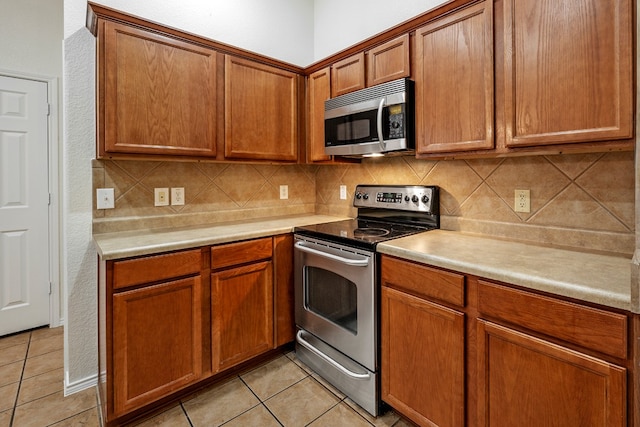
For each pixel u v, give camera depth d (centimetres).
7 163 249
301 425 161
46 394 184
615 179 142
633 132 111
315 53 297
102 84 166
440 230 200
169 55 185
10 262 254
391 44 188
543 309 108
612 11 114
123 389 154
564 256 138
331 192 281
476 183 187
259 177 262
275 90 234
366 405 171
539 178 164
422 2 219
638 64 77
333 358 190
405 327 153
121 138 171
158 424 161
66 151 180
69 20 179
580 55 121
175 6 220
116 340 151
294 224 228
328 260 189
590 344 99
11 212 252
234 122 212
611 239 143
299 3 287
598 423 98
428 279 142
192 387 184
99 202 191
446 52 163
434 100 169
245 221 245
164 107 184
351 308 178
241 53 215
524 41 136
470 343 130
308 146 251
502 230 177
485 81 149
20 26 249
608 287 99
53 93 264
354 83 211
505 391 120
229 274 187
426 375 145
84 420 164
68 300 184
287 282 216
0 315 252
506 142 143
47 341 247
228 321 188
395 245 159
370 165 247
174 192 219
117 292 150
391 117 184
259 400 179
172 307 167
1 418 166
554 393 107
